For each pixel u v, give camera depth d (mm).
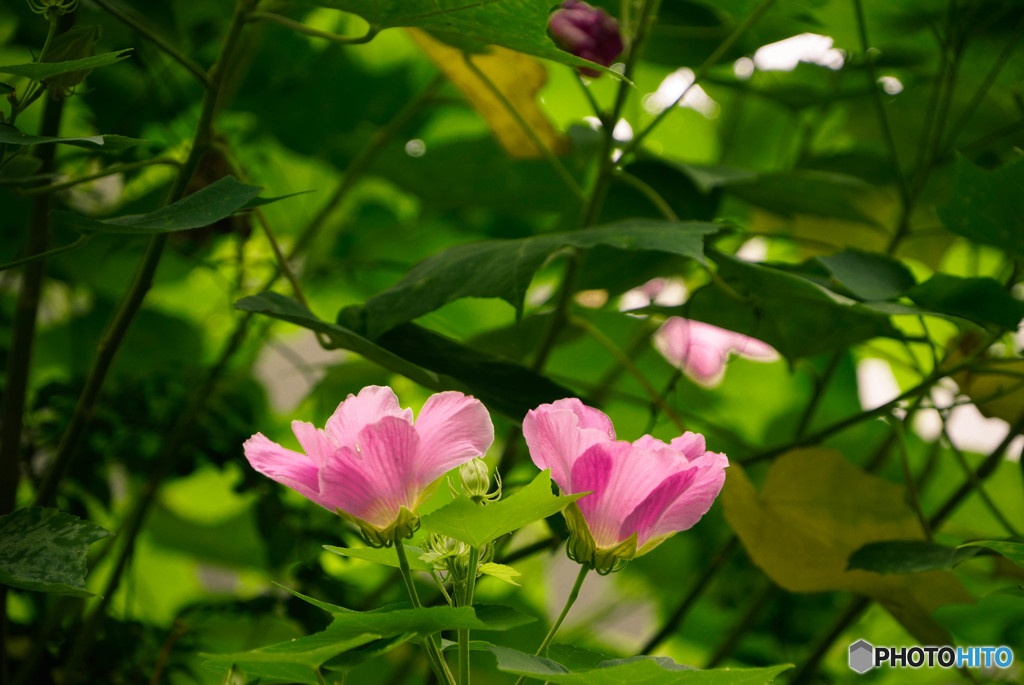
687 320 2186
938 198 3033
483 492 1640
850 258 2053
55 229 2785
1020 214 1900
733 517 2035
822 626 3074
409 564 1672
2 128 1712
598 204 2287
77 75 1748
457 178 3307
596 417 1668
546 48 1798
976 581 2693
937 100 2826
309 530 2271
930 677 3281
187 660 2201
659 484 1629
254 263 2758
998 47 2709
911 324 3439
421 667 2859
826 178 2492
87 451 2246
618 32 2107
